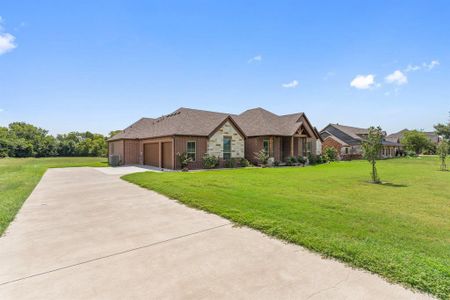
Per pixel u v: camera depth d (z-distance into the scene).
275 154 23.66
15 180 11.84
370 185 10.87
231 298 2.62
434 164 25.97
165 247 4.02
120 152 24.64
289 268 3.27
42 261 3.53
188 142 18.69
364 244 3.93
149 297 2.66
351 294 2.66
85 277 3.09
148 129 24.33
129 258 3.62
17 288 2.84
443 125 52.09
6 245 4.11
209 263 3.45
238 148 21.50
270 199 7.29
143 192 8.88
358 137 41.12
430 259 3.38
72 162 29.92
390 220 5.39
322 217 5.49
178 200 7.48
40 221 5.45
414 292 2.68
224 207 6.36
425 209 6.53
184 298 2.63
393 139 56.19
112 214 6.02
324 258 3.56
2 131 55.94
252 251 3.83
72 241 4.29
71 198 7.89
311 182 11.52
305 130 25.36
